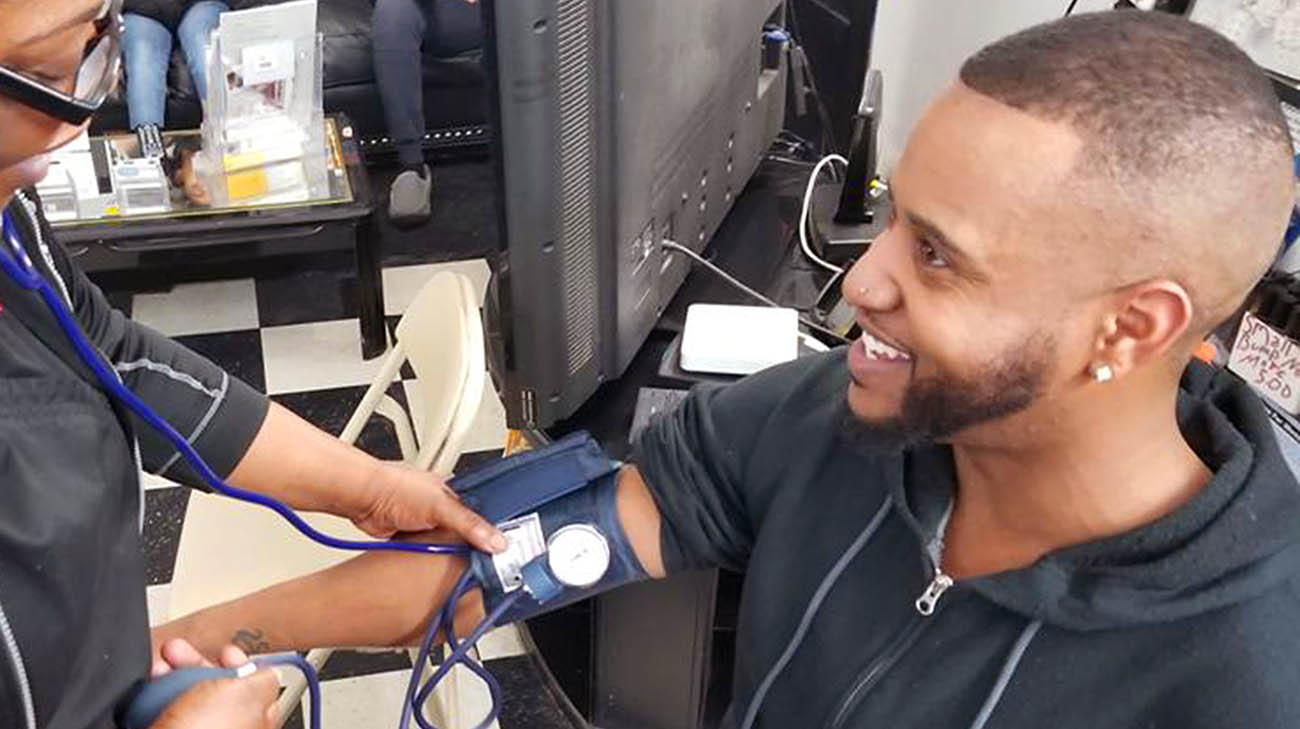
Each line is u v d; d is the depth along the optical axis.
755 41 1.42
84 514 0.80
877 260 0.70
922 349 0.69
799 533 0.87
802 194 1.67
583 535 1.00
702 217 1.40
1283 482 0.68
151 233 2.29
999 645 0.74
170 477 1.09
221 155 2.36
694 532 0.98
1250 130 0.61
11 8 0.63
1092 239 0.62
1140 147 0.60
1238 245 0.62
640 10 1.04
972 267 0.65
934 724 0.76
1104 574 0.69
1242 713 0.65
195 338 2.57
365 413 1.52
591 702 1.47
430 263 2.82
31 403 0.78
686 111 1.22
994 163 0.63
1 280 0.77
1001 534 0.77
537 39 0.96
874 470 0.84
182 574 1.42
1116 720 0.69
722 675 1.43
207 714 0.84
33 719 0.79
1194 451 0.73
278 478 1.12
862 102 1.58
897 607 0.80
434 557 1.02
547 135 1.01
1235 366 1.24
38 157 0.71
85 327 0.96
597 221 1.13
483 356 1.29
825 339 1.41
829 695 0.83
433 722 1.38
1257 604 0.67
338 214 2.36
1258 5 1.26
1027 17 2.08
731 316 1.33
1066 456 0.71
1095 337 0.65
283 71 2.33
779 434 0.92
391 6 2.88
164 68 2.87
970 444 0.73
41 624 0.77
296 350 2.54
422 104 3.04
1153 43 0.63
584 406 1.30
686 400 1.03
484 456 2.20
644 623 1.32
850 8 1.69
